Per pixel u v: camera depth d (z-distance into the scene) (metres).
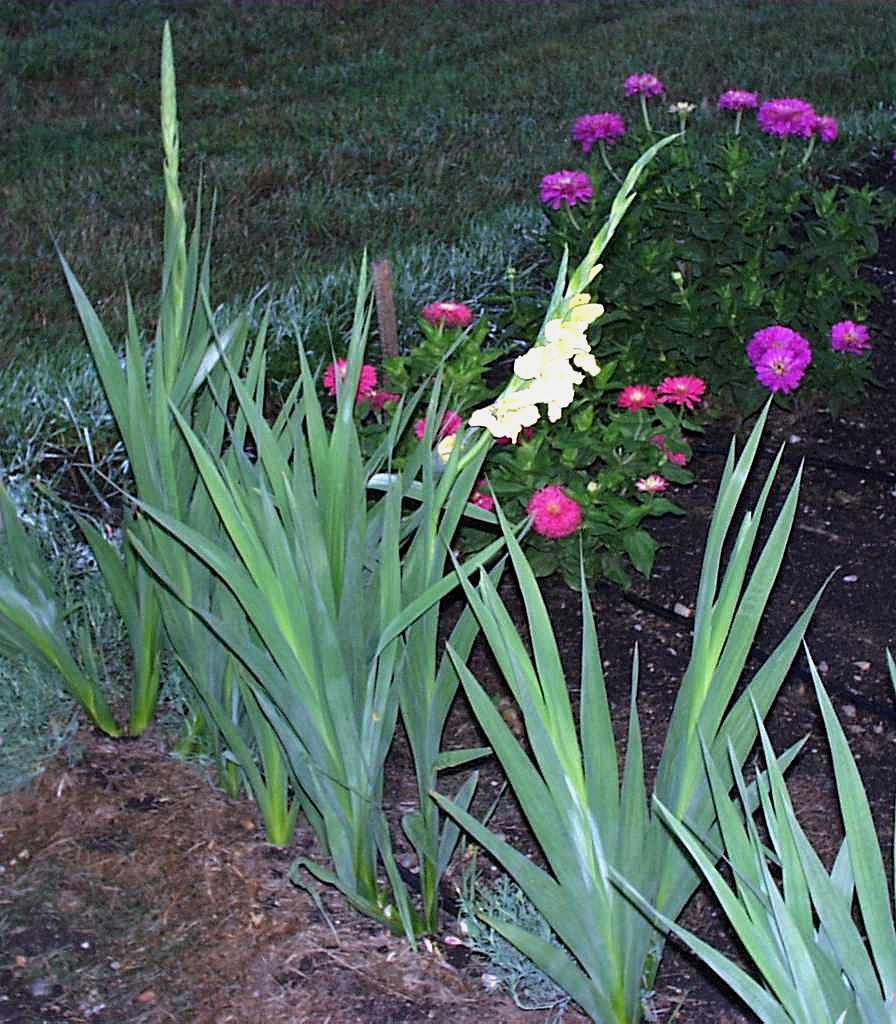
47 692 3.16
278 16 12.16
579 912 2.16
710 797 2.21
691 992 2.49
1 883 2.74
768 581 2.12
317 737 2.42
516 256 6.04
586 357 2.18
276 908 2.68
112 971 2.54
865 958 1.79
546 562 3.67
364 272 2.48
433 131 8.41
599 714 2.11
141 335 5.10
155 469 2.69
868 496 4.28
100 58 10.63
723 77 9.49
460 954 2.58
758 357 4.28
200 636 2.73
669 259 4.75
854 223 4.84
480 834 2.15
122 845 2.84
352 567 2.38
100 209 6.95
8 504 2.94
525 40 11.33
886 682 3.42
